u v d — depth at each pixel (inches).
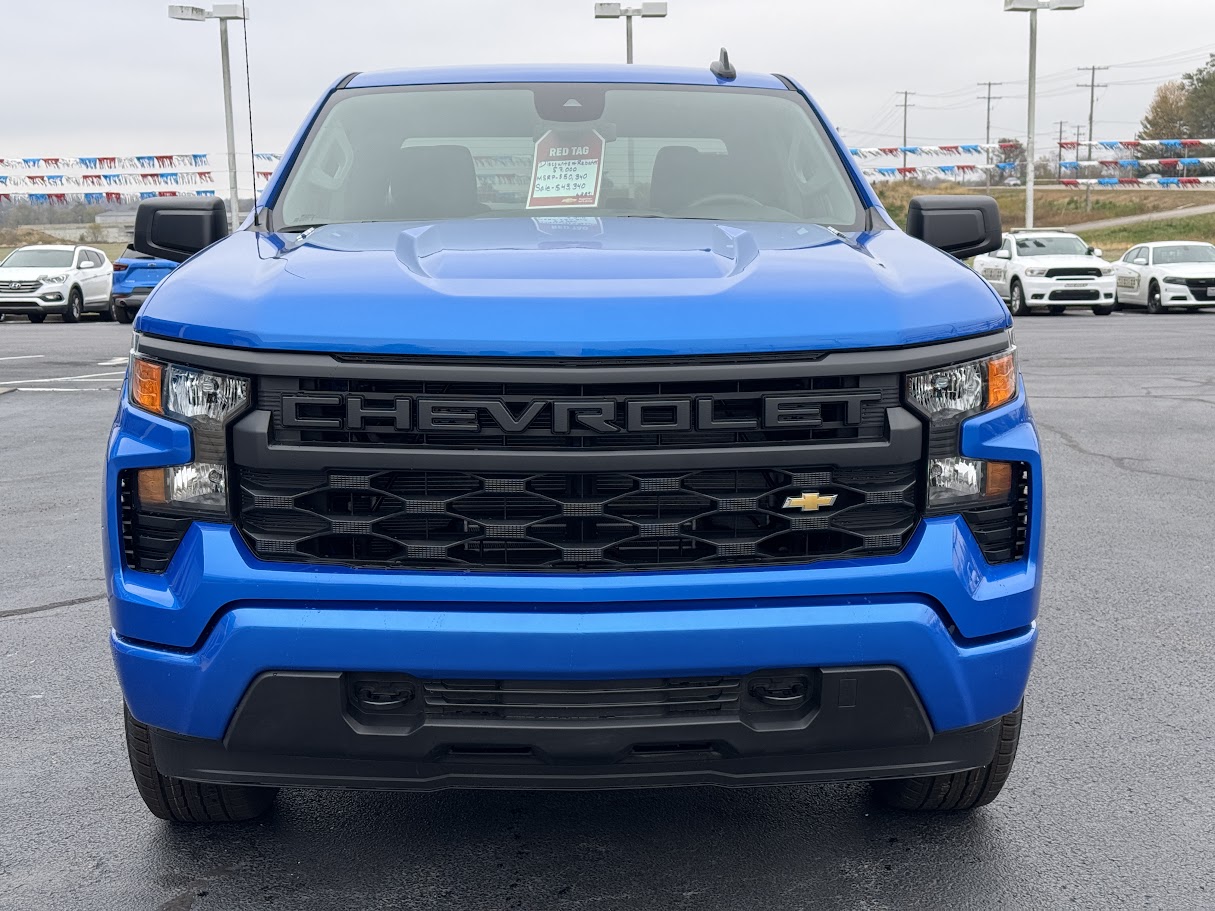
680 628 98.6
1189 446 364.2
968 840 125.4
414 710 101.0
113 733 155.3
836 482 101.8
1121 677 174.2
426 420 98.6
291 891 115.2
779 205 149.4
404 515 100.7
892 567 101.6
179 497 102.7
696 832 127.0
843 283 107.1
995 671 105.2
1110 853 122.6
